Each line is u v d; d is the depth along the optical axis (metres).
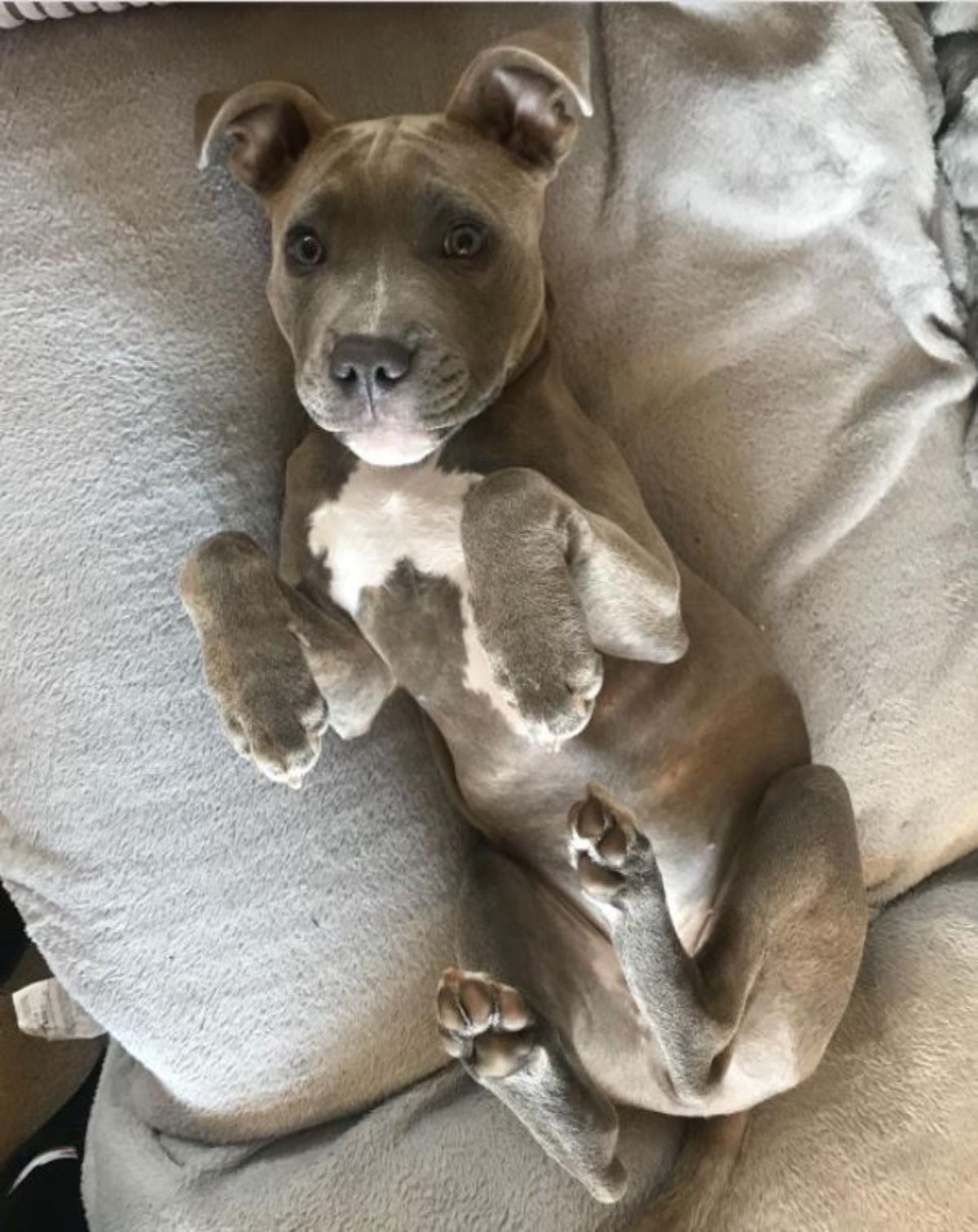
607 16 0.56
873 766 0.59
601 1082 0.53
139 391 0.52
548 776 0.49
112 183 0.52
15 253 0.51
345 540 0.46
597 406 0.56
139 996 0.56
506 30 0.55
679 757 0.50
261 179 0.47
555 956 0.52
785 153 0.56
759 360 0.58
